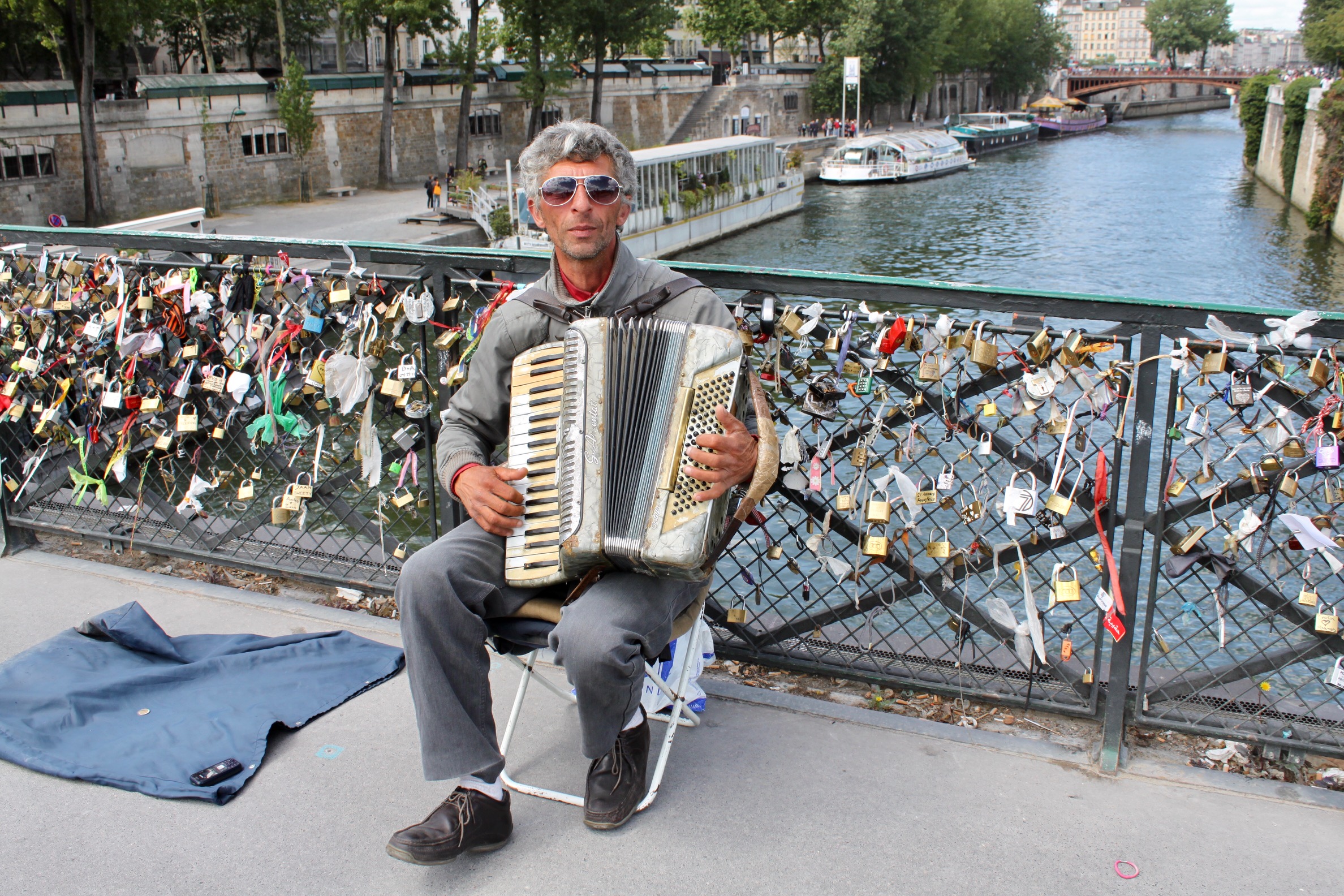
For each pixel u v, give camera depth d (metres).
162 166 34.91
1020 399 2.69
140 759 2.68
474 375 2.51
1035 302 2.59
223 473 3.85
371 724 2.89
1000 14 90.00
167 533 4.10
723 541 2.24
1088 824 2.42
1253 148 55.91
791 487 2.94
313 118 37.38
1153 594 2.70
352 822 2.47
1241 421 2.54
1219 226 37.62
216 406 3.79
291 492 3.66
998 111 108.50
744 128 62.66
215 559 3.94
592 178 2.30
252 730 2.80
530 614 2.35
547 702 3.00
